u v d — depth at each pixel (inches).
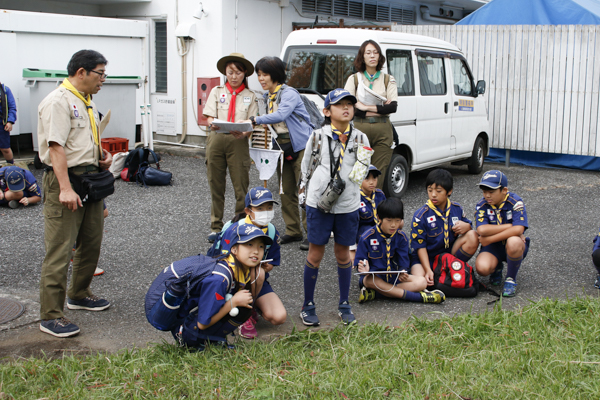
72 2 466.3
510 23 450.9
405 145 304.8
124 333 152.0
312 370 123.0
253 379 119.0
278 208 295.0
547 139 421.1
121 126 386.3
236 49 433.4
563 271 203.8
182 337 135.3
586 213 289.4
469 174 394.0
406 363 125.8
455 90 356.2
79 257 160.2
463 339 141.3
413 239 183.8
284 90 218.5
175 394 115.6
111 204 287.0
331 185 146.5
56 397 112.7
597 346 133.4
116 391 114.3
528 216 282.5
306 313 158.4
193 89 442.6
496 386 116.6
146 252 219.3
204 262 133.2
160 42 458.9
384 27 460.4
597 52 394.6
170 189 322.3
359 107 244.5
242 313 130.3
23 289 181.0
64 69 403.5
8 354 138.0
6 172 270.5
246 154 226.5
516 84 425.4
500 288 187.3
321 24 457.7
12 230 241.4
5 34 366.9
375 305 173.5
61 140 140.9
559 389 114.4
